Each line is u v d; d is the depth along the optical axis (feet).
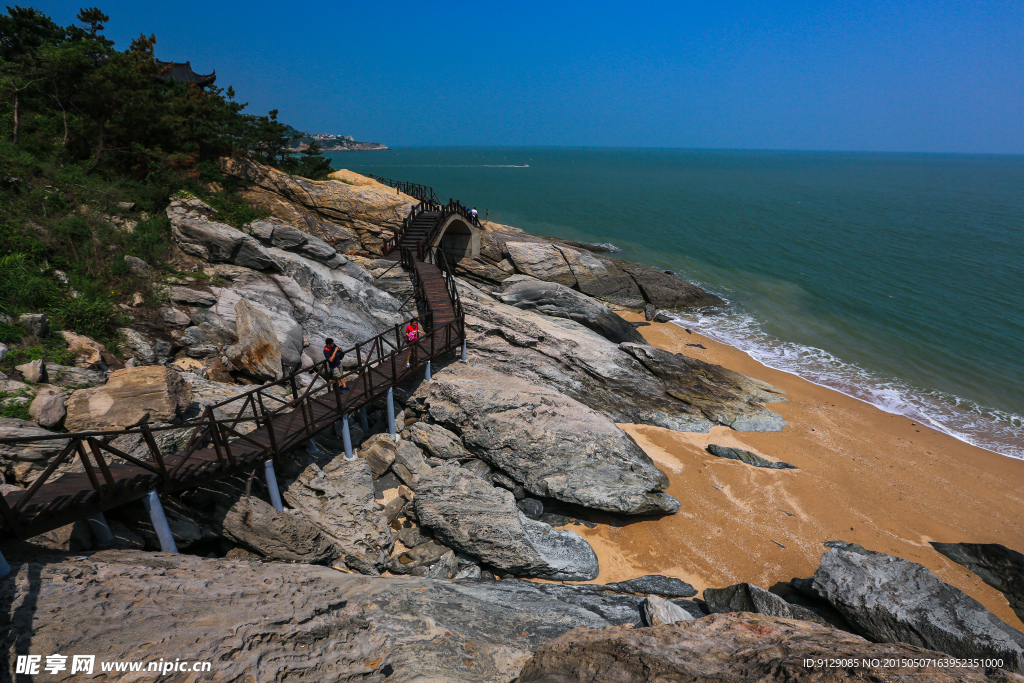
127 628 22.11
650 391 83.87
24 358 44.52
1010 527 61.72
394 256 101.76
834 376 101.86
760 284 155.94
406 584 39.50
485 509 50.21
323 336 68.64
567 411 63.93
